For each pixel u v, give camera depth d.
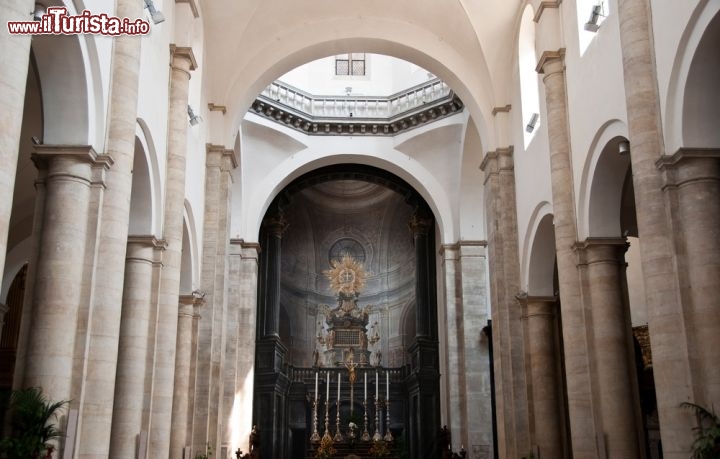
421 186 29.30
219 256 19.86
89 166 10.52
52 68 10.32
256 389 28.94
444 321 28.73
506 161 20.25
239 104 20.73
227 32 19.78
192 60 16.14
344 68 31.00
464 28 20.44
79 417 9.84
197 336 18.45
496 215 20.09
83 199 10.36
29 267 10.02
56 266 9.94
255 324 28.53
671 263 10.51
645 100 11.20
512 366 18.77
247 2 19.41
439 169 29.14
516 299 19.22
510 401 18.72
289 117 28.45
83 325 10.11
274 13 20.34
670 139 10.84
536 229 18.00
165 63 15.31
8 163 7.02
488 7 19.66
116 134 11.06
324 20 21.22
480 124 21.25
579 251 14.63
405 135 29.03
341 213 38.38
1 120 6.98
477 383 26.39
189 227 17.84
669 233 10.57
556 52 15.89
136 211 14.16
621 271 14.31
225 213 20.06
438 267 30.52
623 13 11.69
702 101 10.49
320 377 33.56
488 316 27.39
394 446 28.69
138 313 13.60
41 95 10.45
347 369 33.44
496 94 20.55
